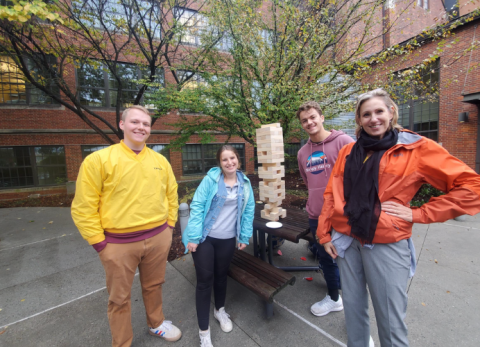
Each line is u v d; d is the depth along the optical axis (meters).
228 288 2.64
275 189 2.58
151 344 1.93
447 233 3.88
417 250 3.37
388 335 1.28
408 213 1.22
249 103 5.16
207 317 1.84
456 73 7.54
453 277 2.66
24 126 8.71
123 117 1.63
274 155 2.53
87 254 3.77
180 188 9.19
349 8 4.72
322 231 1.57
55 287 2.86
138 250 1.66
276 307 2.31
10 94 8.59
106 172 1.54
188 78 6.79
